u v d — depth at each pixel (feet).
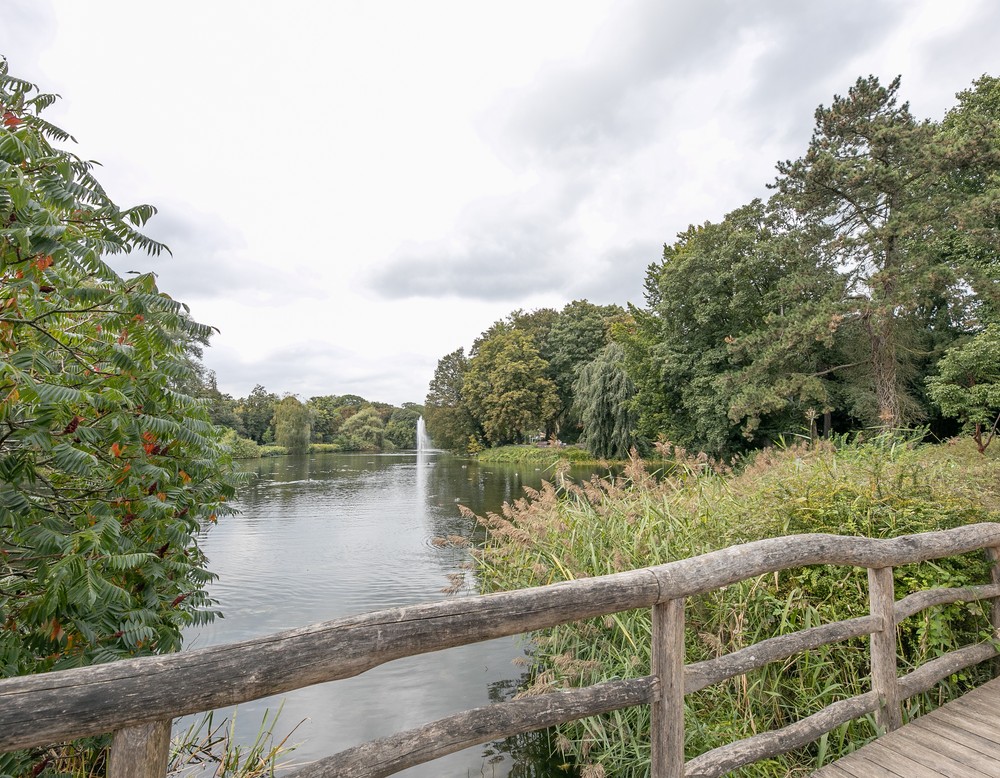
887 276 51.52
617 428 97.71
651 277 98.27
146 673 3.35
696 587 5.97
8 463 7.34
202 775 10.55
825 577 10.64
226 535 40.45
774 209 63.05
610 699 5.54
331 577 28.55
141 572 9.08
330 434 250.37
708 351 66.03
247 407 204.33
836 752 9.09
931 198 51.96
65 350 8.66
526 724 5.03
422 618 4.41
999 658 9.57
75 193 8.63
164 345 9.00
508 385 151.53
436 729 4.61
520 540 16.56
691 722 10.12
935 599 8.64
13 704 2.99
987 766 6.79
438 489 71.92
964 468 13.03
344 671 3.99
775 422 63.36
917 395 64.28
